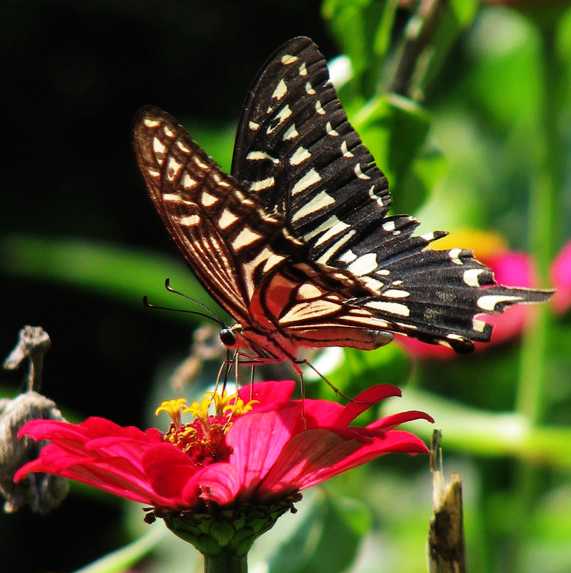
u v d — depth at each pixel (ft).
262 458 3.20
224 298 3.30
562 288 3.84
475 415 3.61
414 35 3.50
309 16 7.30
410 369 3.46
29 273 6.45
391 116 3.44
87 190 7.09
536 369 3.59
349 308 3.31
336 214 3.34
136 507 3.98
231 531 3.21
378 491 4.32
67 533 6.82
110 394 7.06
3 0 7.16
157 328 7.06
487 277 3.30
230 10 7.27
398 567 3.97
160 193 3.24
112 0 7.18
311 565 3.48
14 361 3.28
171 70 7.30
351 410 3.23
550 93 3.63
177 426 3.28
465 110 5.90
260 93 3.33
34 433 3.20
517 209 5.44
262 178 3.33
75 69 7.25
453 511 3.18
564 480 4.20
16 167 7.02
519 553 3.69
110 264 3.81
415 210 3.47
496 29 6.07
